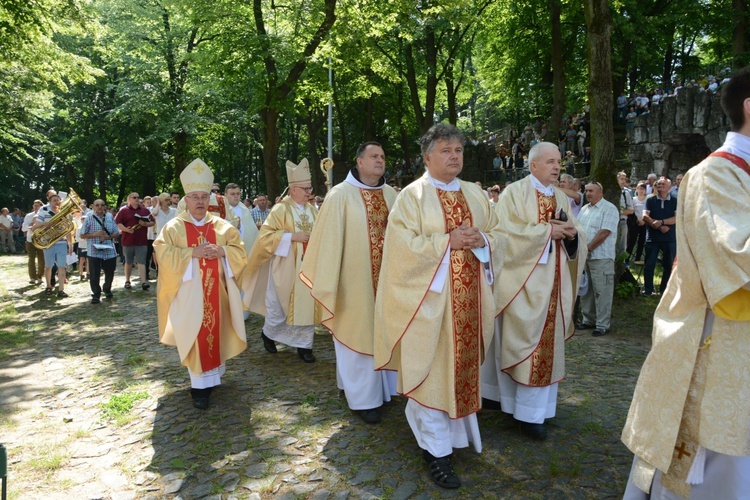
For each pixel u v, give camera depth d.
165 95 23.03
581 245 4.29
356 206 4.70
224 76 15.26
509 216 4.20
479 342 3.65
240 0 14.77
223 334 5.05
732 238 2.01
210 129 24.62
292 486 3.50
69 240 12.22
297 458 3.88
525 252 4.03
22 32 12.99
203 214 5.12
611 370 5.61
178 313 4.82
